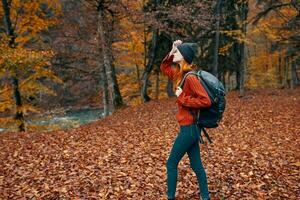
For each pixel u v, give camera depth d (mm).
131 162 7594
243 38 22625
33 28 17547
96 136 11266
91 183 6199
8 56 13711
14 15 17094
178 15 19625
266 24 24797
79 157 8242
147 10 21891
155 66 27203
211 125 4422
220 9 24734
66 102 35594
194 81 4316
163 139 10508
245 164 7051
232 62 30969
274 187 5641
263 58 42000
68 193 5754
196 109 4445
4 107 18031
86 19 21953
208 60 29266
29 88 17719
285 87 39812
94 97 36531
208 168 6824
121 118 17422
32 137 11297
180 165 7000
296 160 7277
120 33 23922
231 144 9445
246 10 23281
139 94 35500
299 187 5605
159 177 6375
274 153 8070
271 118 14312
